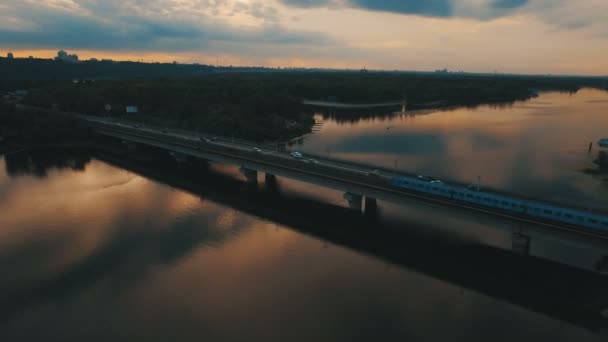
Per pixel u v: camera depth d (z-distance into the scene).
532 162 142.38
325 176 95.69
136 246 78.56
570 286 63.72
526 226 69.00
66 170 134.38
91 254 75.06
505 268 69.44
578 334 53.53
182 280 66.62
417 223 88.69
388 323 56.09
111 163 144.75
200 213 96.06
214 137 158.75
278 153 124.31
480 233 83.12
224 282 66.06
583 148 164.75
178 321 56.59
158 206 100.69
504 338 53.09
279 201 103.56
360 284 65.62
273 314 58.06
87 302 60.78
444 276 67.81
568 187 114.94
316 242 80.75
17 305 59.97
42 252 75.62
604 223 63.56
